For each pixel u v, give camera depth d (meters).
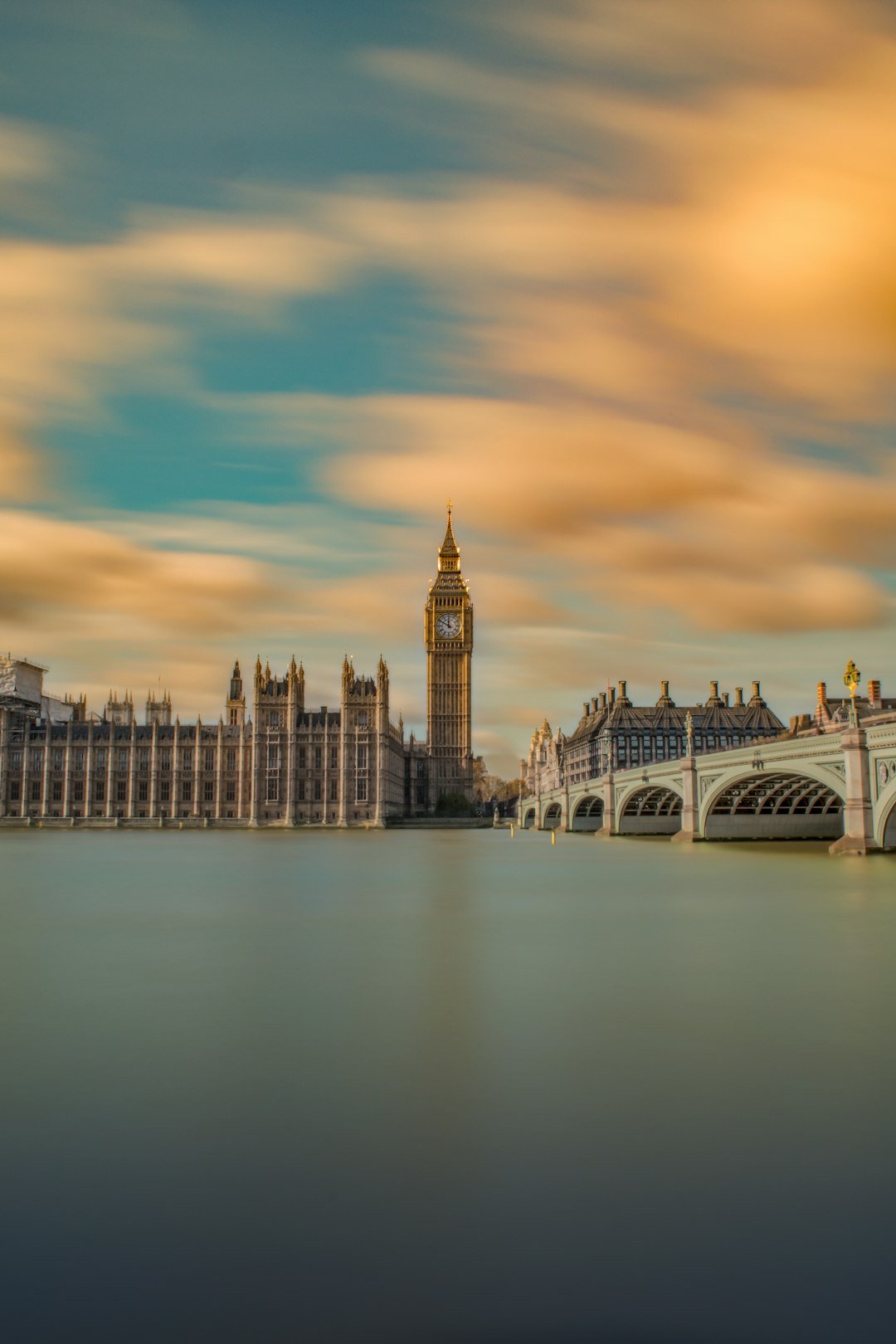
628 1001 30.25
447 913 51.59
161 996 31.19
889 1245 15.57
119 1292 14.45
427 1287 14.57
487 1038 26.22
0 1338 13.38
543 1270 14.93
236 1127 20.09
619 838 150.62
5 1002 30.33
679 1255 15.30
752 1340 13.38
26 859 99.88
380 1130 19.89
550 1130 19.88
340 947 40.19
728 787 111.38
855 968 35.34
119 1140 19.44
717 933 43.75
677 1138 19.44
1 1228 16.16
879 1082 22.62
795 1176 17.83
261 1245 15.64
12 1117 20.69
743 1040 25.88
